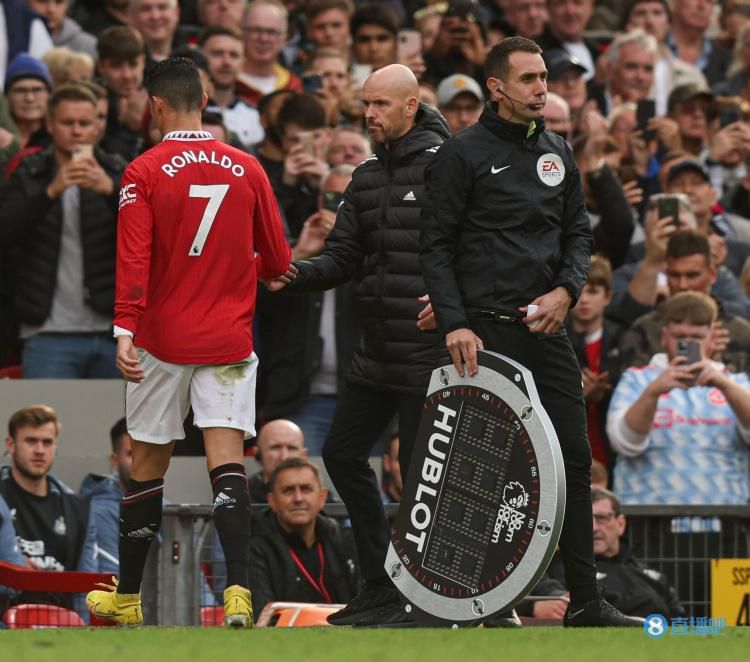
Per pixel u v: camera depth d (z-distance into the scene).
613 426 29.41
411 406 20.75
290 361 31.47
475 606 17.53
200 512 24.97
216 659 12.41
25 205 31.75
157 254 18.08
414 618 17.95
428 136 20.97
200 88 18.41
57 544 26.11
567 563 18.89
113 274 32.31
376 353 20.97
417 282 20.77
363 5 41.06
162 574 24.80
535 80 18.30
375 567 21.25
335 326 31.64
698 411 29.14
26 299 32.06
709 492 28.88
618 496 29.38
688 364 28.70
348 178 31.50
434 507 17.92
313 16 40.94
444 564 17.80
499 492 17.48
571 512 18.77
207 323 18.08
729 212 40.88
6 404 29.12
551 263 18.45
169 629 17.44
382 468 28.70
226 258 18.22
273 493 25.48
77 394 29.31
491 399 17.64
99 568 26.52
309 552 25.64
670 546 26.69
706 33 50.75
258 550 25.42
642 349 31.28
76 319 32.16
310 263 21.08
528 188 18.38
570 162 18.73
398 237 20.83
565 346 18.70
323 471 28.28
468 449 17.75
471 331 18.12
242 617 17.33
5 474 26.23
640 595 25.77
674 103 41.22
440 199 18.39
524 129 18.41
